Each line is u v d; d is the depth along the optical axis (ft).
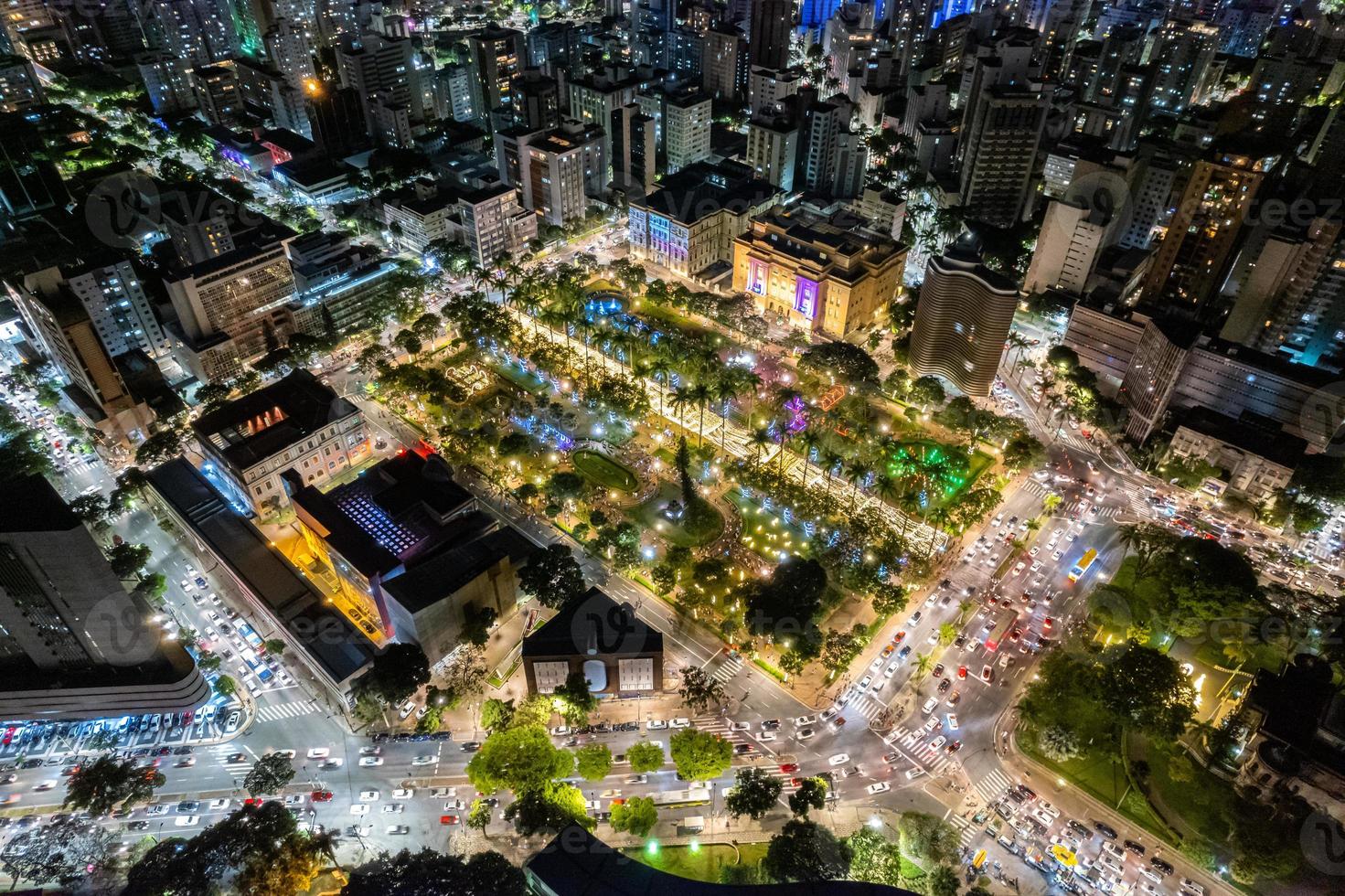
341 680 654.53
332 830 595.47
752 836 608.60
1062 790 636.48
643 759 618.44
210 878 548.72
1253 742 602.85
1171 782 632.38
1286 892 564.30
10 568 590.55
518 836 602.85
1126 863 588.91
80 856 578.66
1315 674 633.61
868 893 468.75
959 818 617.62
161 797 628.69
